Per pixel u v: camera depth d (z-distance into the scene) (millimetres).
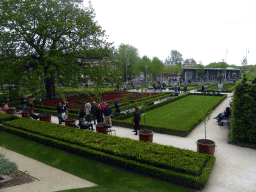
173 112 17406
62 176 6887
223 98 24391
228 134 10781
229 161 7785
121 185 6016
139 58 66312
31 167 7641
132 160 6996
